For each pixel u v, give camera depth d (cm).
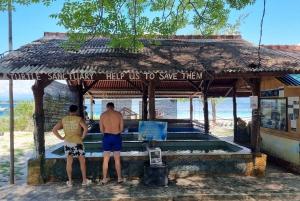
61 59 593
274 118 737
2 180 590
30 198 472
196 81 1101
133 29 549
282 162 681
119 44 570
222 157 595
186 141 811
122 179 560
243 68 558
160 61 606
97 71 525
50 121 689
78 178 572
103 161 558
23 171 669
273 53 693
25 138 1232
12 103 575
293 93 645
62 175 569
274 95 738
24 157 829
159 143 802
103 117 550
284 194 483
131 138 1002
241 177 586
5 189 524
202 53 680
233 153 602
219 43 823
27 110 1752
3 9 464
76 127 535
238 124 984
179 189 512
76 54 639
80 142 539
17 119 1697
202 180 565
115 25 526
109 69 539
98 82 1162
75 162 572
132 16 575
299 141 616
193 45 774
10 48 626
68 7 488
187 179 573
